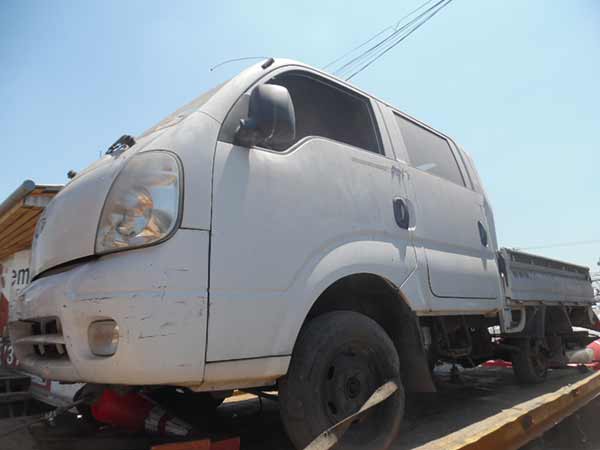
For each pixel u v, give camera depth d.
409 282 2.97
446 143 4.45
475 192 4.42
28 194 4.03
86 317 1.82
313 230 2.42
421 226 3.29
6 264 6.67
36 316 2.13
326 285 2.38
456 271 3.54
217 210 2.05
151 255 1.84
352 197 2.74
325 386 2.29
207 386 1.93
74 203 2.24
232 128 2.30
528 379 5.40
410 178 3.39
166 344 1.78
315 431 2.15
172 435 2.33
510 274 4.61
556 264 6.24
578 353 6.45
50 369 2.04
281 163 2.40
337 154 2.77
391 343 2.66
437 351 3.55
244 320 2.01
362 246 2.68
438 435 2.99
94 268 1.87
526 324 5.23
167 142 2.09
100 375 1.78
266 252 2.17
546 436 4.04
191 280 1.88
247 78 2.56
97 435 2.58
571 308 6.80
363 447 2.34
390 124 3.53
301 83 2.95
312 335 2.30
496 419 3.19
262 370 2.05
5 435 2.61
